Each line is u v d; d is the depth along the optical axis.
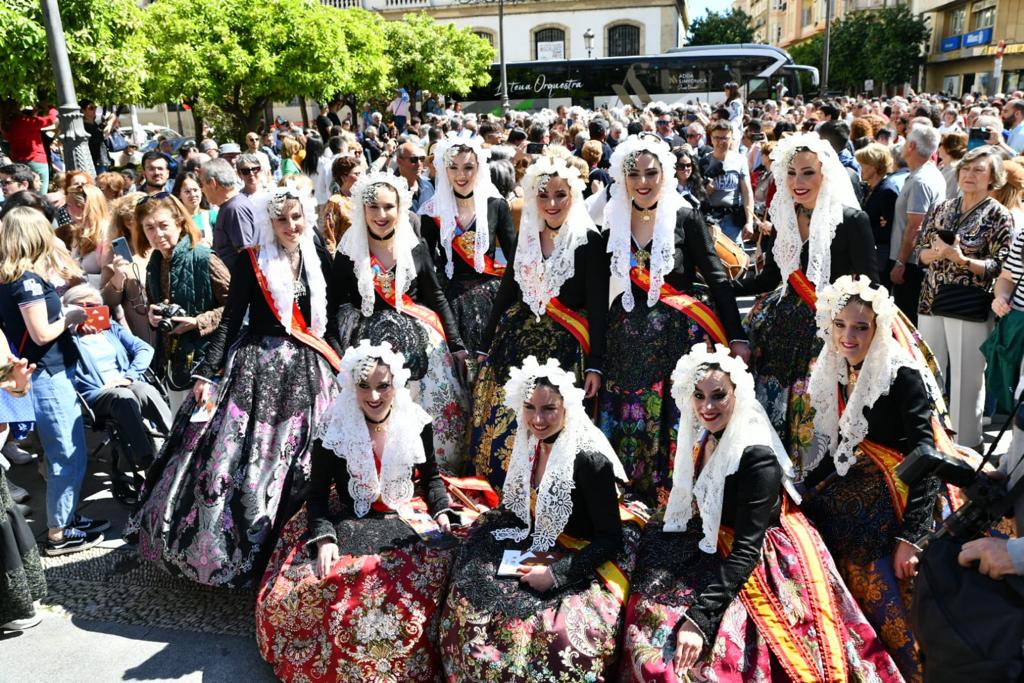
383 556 3.21
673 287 3.85
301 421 3.88
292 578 3.23
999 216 4.66
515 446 3.22
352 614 3.12
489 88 27.02
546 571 2.95
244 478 3.72
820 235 3.67
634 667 2.78
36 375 4.11
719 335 3.80
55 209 6.82
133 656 3.45
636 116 15.95
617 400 3.84
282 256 3.94
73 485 4.26
